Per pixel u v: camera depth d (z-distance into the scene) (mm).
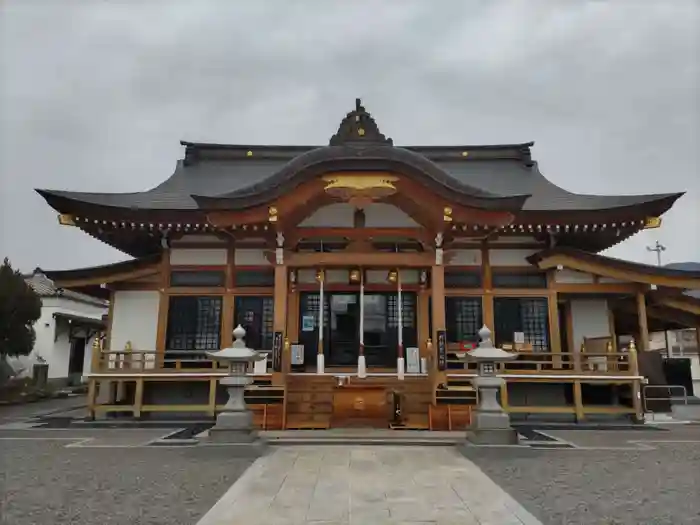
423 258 14367
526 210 15836
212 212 14281
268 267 16484
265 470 8406
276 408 12961
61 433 12578
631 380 14453
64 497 6859
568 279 16469
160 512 6191
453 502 6613
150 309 16859
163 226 15906
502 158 22609
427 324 16219
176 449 10344
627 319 19688
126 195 18047
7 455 9727
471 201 14078
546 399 15617
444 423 12750
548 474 8250
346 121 15609
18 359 27500
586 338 17000
